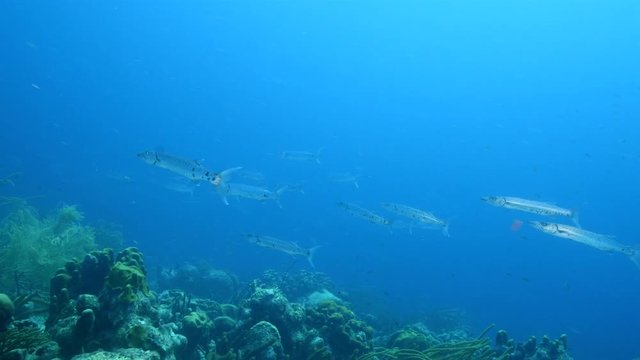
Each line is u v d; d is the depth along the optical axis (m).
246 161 86.12
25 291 9.73
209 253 34.84
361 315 18.97
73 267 7.24
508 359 10.19
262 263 36.41
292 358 7.80
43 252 10.92
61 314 6.26
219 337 8.79
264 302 8.05
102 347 5.39
